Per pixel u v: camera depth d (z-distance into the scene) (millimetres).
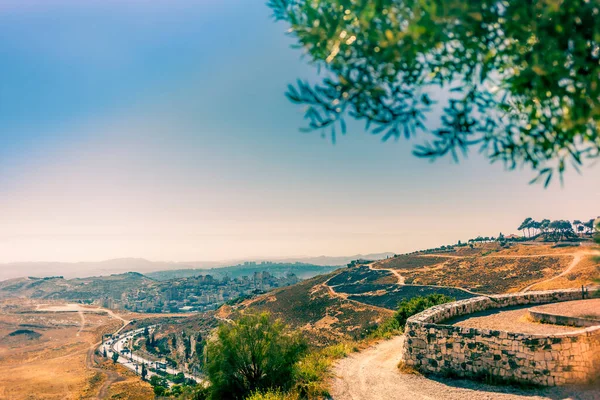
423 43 3260
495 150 3812
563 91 3227
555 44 3064
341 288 164375
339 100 3564
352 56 3605
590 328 14156
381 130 3656
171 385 167875
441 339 16797
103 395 161250
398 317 30109
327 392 15453
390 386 15945
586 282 74875
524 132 3752
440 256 192875
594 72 3025
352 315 117250
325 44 3549
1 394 169000
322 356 21656
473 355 15773
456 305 21078
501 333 15148
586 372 13312
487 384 14945
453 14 2967
